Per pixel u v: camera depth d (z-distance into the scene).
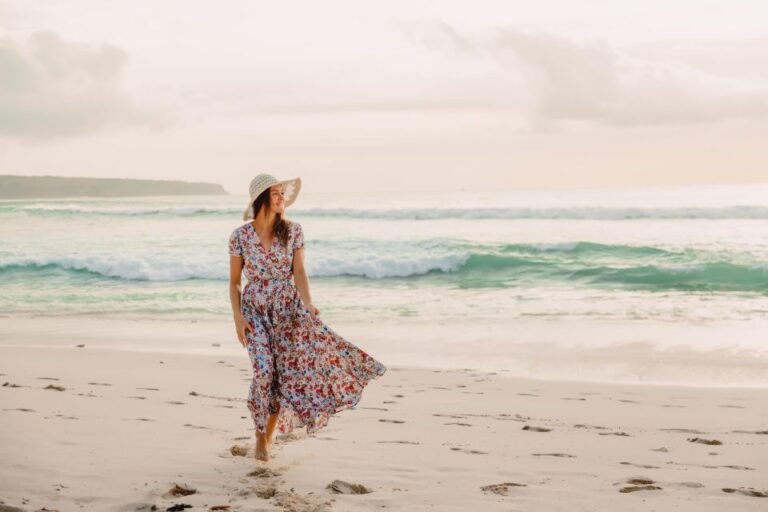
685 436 5.42
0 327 13.23
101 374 8.13
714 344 10.63
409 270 20.77
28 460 4.14
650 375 8.75
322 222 34.00
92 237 30.12
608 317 13.53
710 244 23.70
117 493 3.60
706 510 3.50
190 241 28.14
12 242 28.62
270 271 4.34
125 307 16.08
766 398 7.24
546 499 3.65
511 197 67.38
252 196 4.34
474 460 4.52
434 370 8.91
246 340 4.38
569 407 6.69
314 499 3.58
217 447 4.64
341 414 6.18
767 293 16.81
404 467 4.29
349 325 12.97
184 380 7.81
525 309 14.73
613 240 25.34
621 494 3.76
